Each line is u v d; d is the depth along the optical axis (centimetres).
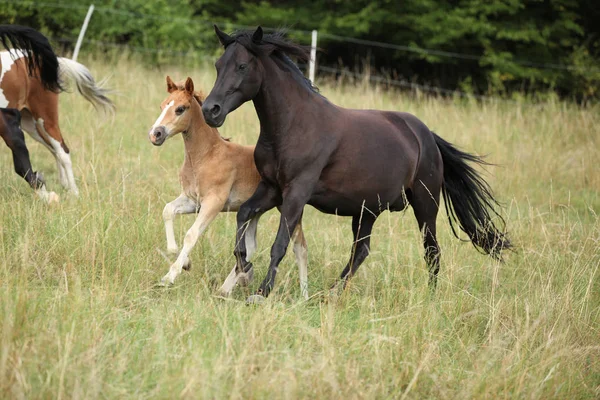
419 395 760
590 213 1638
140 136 1745
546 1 3181
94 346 714
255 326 786
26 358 667
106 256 976
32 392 637
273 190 991
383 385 727
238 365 686
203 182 1010
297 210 952
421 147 1107
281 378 689
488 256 1194
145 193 1243
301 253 1041
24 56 1281
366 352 800
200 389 664
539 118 2395
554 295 990
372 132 1021
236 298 989
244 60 917
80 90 1477
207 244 1099
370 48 3309
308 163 955
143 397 670
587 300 979
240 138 1692
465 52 3191
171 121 969
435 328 884
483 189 1192
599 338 927
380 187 1020
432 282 1057
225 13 3400
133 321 814
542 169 1889
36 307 763
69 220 1065
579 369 845
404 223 1351
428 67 3359
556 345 842
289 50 952
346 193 997
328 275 1093
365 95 2289
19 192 1216
